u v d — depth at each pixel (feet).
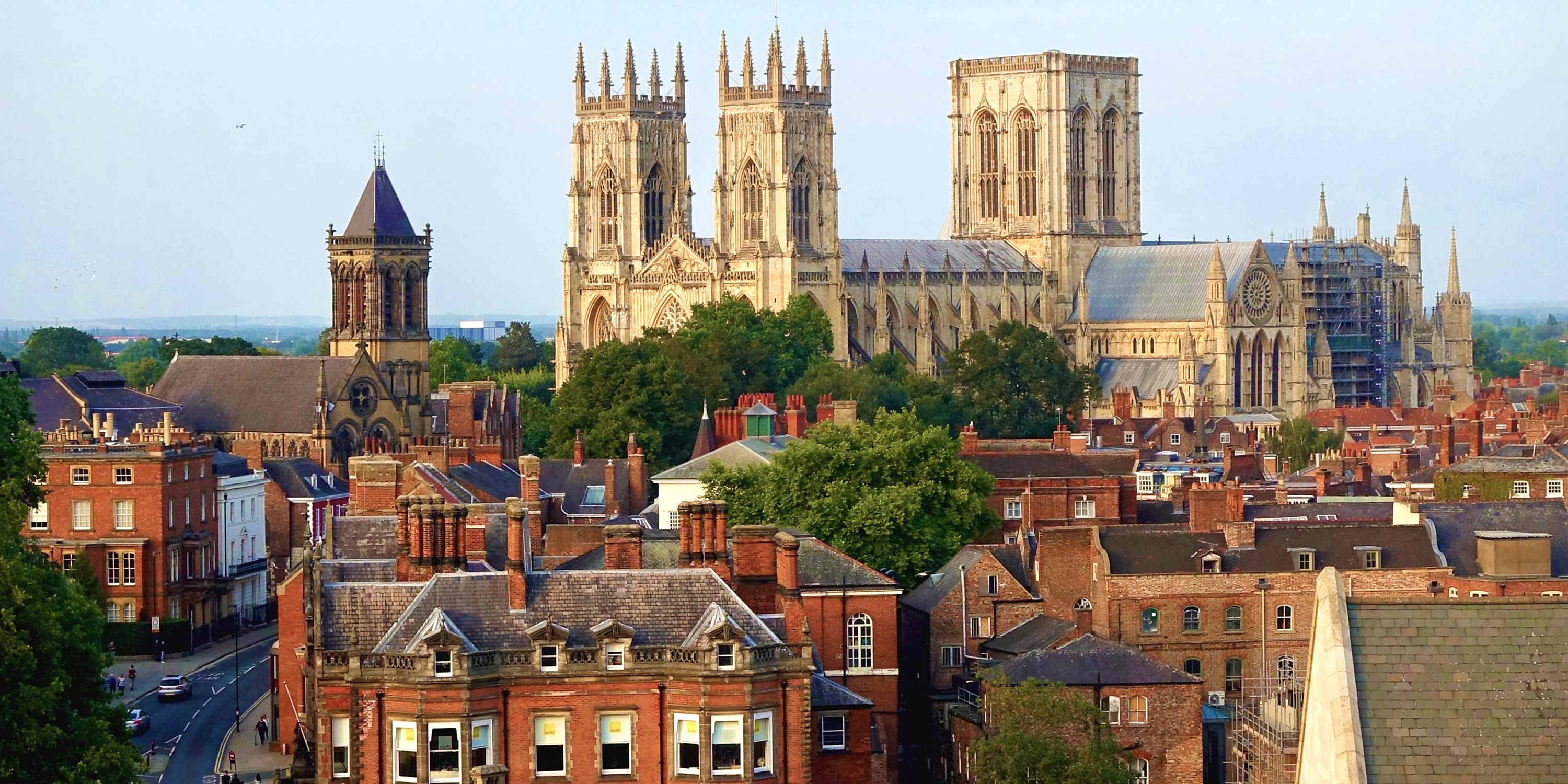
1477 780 342.64
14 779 605.31
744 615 595.06
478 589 595.06
